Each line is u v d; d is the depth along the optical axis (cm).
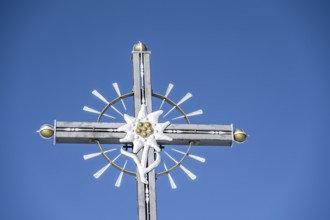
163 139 2694
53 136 2683
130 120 2702
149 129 2698
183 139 2714
